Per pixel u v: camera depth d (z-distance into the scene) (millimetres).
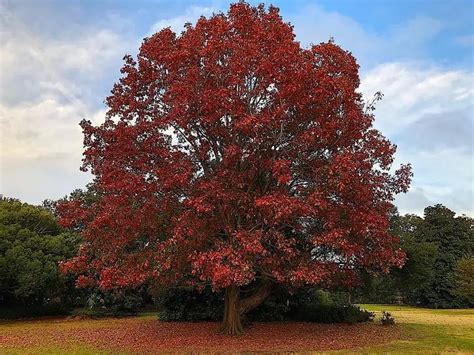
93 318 25031
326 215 13914
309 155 15234
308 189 14227
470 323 23734
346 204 14102
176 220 13547
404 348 14320
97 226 14102
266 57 13695
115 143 14766
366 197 14125
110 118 15922
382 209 15836
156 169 14016
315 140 14430
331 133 14234
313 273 13703
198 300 21453
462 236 50219
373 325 20641
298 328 19172
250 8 15602
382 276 22672
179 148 15672
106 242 15055
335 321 21328
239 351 13555
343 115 14555
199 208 12742
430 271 22859
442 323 23453
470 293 41719
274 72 13234
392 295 45625
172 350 13852
